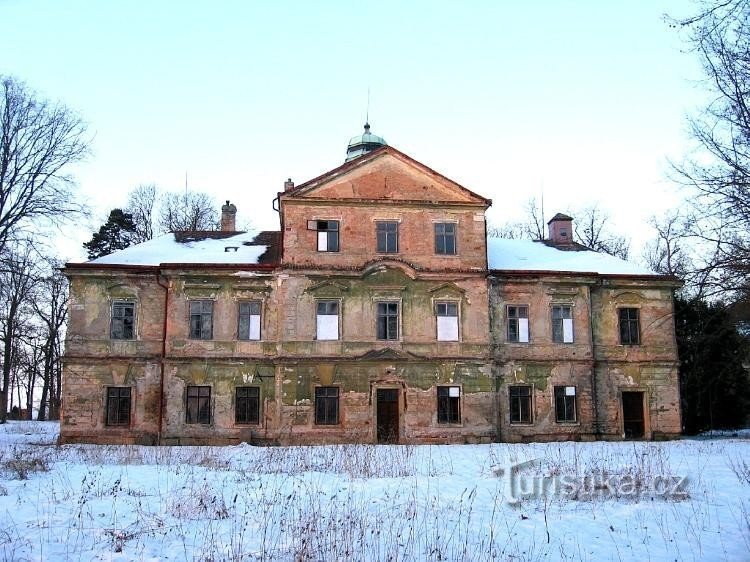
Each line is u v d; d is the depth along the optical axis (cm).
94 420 3384
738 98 1593
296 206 3525
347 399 3416
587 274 3706
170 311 3469
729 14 997
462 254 3594
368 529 1204
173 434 3372
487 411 3491
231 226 4225
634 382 3725
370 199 3556
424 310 3531
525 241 4262
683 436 3981
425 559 1034
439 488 1628
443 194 3622
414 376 3475
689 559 1046
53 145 3703
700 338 2416
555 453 2539
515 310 3672
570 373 3644
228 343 3459
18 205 3622
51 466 1959
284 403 3381
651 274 3812
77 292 3475
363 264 3506
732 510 1366
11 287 4162
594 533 1191
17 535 1120
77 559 1005
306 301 3469
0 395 5638
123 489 1557
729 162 1730
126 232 5956
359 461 2120
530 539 1151
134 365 3444
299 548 1063
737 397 3966
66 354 3412
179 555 1036
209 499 1423
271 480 1731
